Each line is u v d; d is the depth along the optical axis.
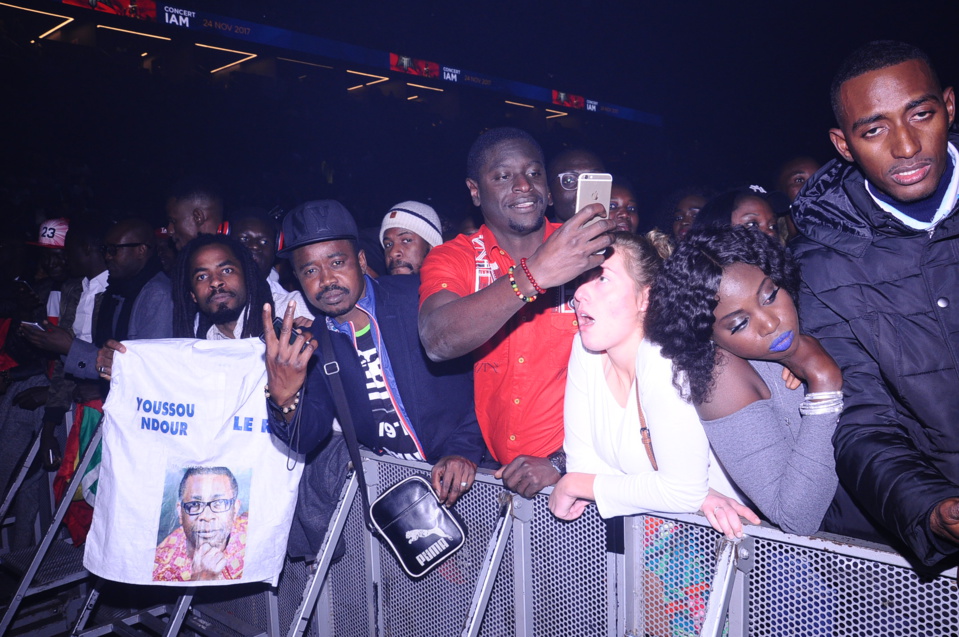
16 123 14.00
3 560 3.16
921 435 1.52
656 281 1.48
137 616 2.97
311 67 19.83
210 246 2.47
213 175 15.45
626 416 1.62
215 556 2.19
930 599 1.33
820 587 1.45
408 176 19.06
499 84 22.00
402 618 2.30
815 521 1.42
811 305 1.59
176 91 16.20
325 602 2.56
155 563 2.17
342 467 2.42
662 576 1.69
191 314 2.55
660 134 24.67
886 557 1.34
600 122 24.44
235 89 17.42
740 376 1.42
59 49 15.01
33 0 13.55
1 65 14.03
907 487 1.20
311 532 2.42
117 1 14.40
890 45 1.42
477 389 2.19
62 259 4.05
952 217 1.41
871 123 1.41
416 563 2.03
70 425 3.45
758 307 1.34
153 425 2.18
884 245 1.49
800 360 1.39
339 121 19.02
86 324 3.43
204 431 2.19
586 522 1.82
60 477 3.29
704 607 1.62
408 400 2.19
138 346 2.20
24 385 3.59
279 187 16.14
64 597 3.31
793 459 1.39
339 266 2.15
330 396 2.23
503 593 2.03
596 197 1.50
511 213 2.09
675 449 1.48
